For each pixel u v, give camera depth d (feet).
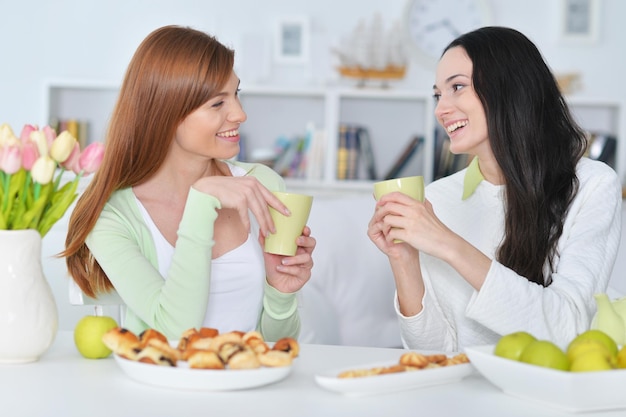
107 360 4.38
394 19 16.47
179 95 5.25
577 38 16.47
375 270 10.73
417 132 16.78
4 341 4.19
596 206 5.76
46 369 4.14
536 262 5.77
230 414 3.34
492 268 4.76
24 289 4.23
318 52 16.14
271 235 4.85
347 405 3.52
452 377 3.97
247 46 16.24
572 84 16.30
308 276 5.61
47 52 16.39
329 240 10.57
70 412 3.34
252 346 3.90
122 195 5.65
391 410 3.45
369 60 15.94
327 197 15.84
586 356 3.56
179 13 16.44
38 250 4.33
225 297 5.85
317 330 9.50
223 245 5.88
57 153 4.31
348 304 10.43
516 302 4.79
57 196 4.50
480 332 6.12
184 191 5.78
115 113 5.42
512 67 5.76
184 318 4.95
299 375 4.04
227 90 5.35
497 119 5.76
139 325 5.61
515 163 5.79
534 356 3.63
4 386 3.76
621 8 16.55
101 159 4.42
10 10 16.34
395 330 10.68
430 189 6.63
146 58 5.29
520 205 5.80
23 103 16.44
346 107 16.74
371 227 5.36
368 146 16.30
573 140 5.97
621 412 3.52
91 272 5.52
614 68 16.60
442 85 5.95
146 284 5.12
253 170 6.37
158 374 3.70
